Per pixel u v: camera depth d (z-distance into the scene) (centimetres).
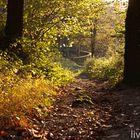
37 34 1923
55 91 1243
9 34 1500
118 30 1964
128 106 943
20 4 1520
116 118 814
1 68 1112
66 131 718
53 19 2016
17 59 1327
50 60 1795
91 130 724
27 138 650
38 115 820
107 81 1862
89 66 3206
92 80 2180
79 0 2025
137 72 1324
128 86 1309
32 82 1142
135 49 1331
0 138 620
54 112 895
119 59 2225
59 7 2019
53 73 1476
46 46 1723
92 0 2069
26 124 715
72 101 1056
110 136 670
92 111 916
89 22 2130
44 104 935
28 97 892
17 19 1517
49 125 761
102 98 1124
